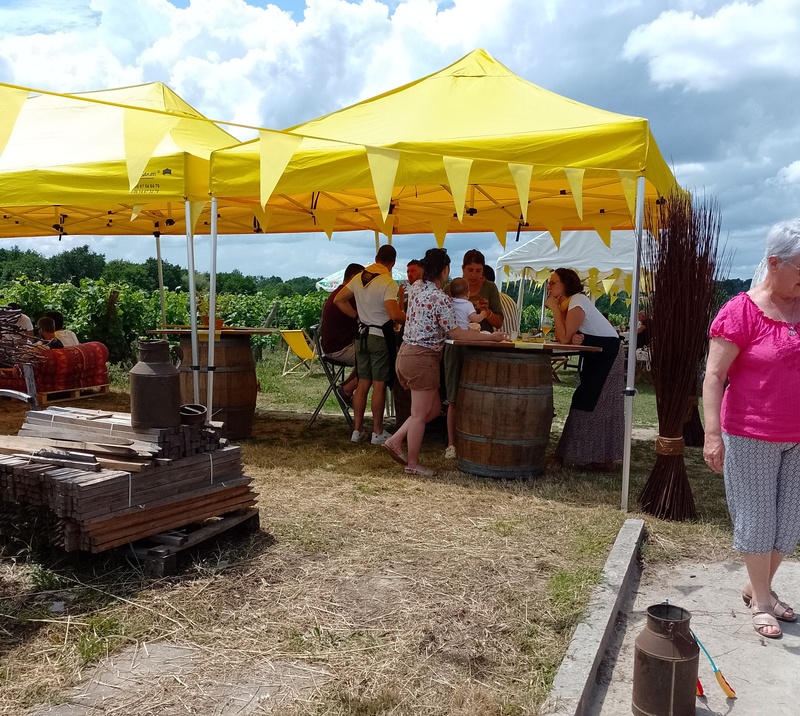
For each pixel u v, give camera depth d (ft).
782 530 10.62
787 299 10.21
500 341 18.62
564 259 49.03
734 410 10.50
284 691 8.31
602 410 20.15
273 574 11.86
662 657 8.16
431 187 26.20
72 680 8.40
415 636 9.78
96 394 33.30
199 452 12.67
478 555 13.09
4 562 11.44
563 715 7.99
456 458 21.57
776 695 9.07
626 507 16.53
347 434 25.71
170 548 11.57
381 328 23.11
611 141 16.38
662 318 15.97
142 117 12.10
